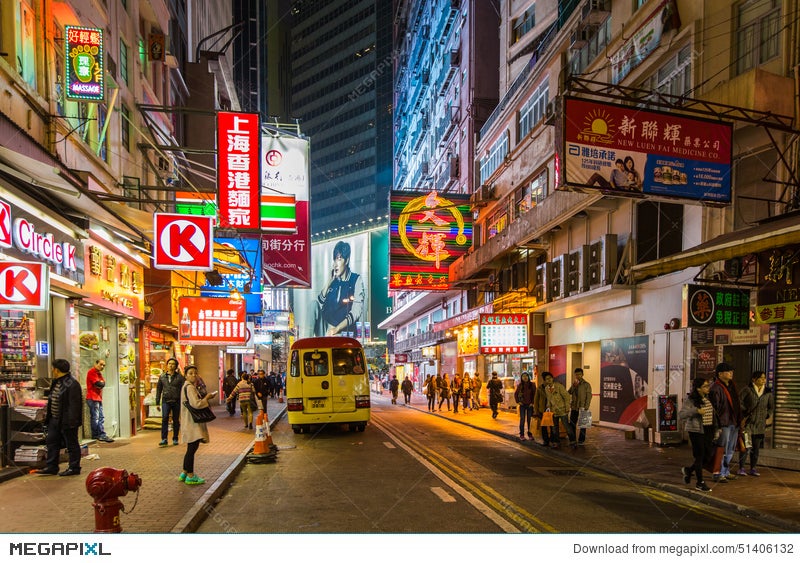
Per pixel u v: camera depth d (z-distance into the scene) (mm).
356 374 15891
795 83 10273
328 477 8828
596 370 17625
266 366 54156
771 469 9094
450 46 37562
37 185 7711
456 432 16016
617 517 6223
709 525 5949
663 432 12055
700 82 12453
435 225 29125
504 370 25828
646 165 9820
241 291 20953
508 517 6199
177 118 21406
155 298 15336
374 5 105438
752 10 11523
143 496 6766
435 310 43500
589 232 17750
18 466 8086
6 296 7039
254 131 12539
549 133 20422
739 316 10320
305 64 117312
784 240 7848
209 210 16344
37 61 9172
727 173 10188
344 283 87688
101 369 11609
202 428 7703
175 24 22297
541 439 12977
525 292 22359
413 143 54844
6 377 8242
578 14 18484
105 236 11094
